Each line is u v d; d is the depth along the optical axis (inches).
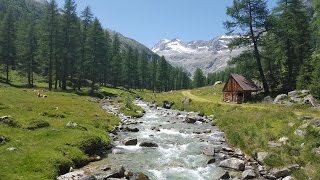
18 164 750.5
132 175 787.4
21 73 3609.7
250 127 1272.1
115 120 1632.6
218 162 965.8
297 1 2507.4
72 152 909.8
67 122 1321.4
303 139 997.8
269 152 947.3
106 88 4303.6
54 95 2662.4
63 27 3523.6
